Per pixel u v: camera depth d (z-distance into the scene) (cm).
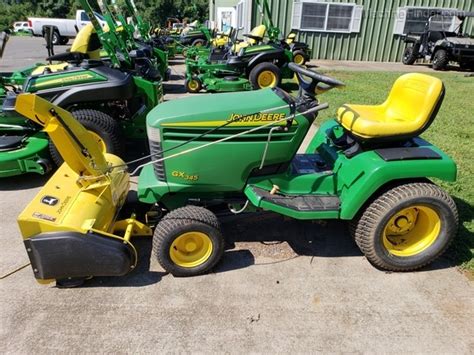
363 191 261
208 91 898
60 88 412
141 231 294
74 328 232
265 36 1070
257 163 273
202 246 273
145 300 254
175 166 269
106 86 414
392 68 1320
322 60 1484
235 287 267
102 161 274
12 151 397
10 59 1387
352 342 226
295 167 300
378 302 256
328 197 284
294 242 318
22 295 257
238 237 322
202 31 1576
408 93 297
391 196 264
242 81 855
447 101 788
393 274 283
